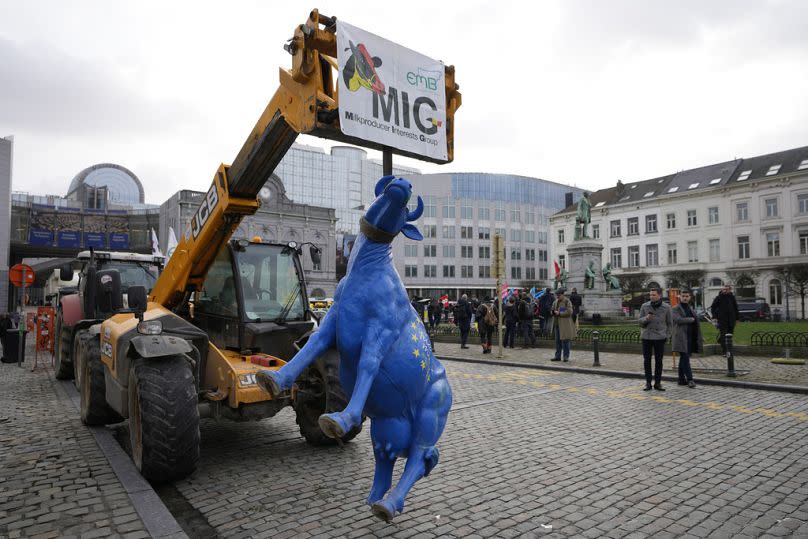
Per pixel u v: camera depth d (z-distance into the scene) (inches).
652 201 2329.0
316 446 237.3
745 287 2015.3
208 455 223.8
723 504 166.9
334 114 149.9
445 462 213.8
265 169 203.3
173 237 557.3
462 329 702.5
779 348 527.8
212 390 216.8
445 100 163.3
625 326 992.9
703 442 239.5
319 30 150.1
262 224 2274.9
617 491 179.5
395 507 111.1
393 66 149.8
